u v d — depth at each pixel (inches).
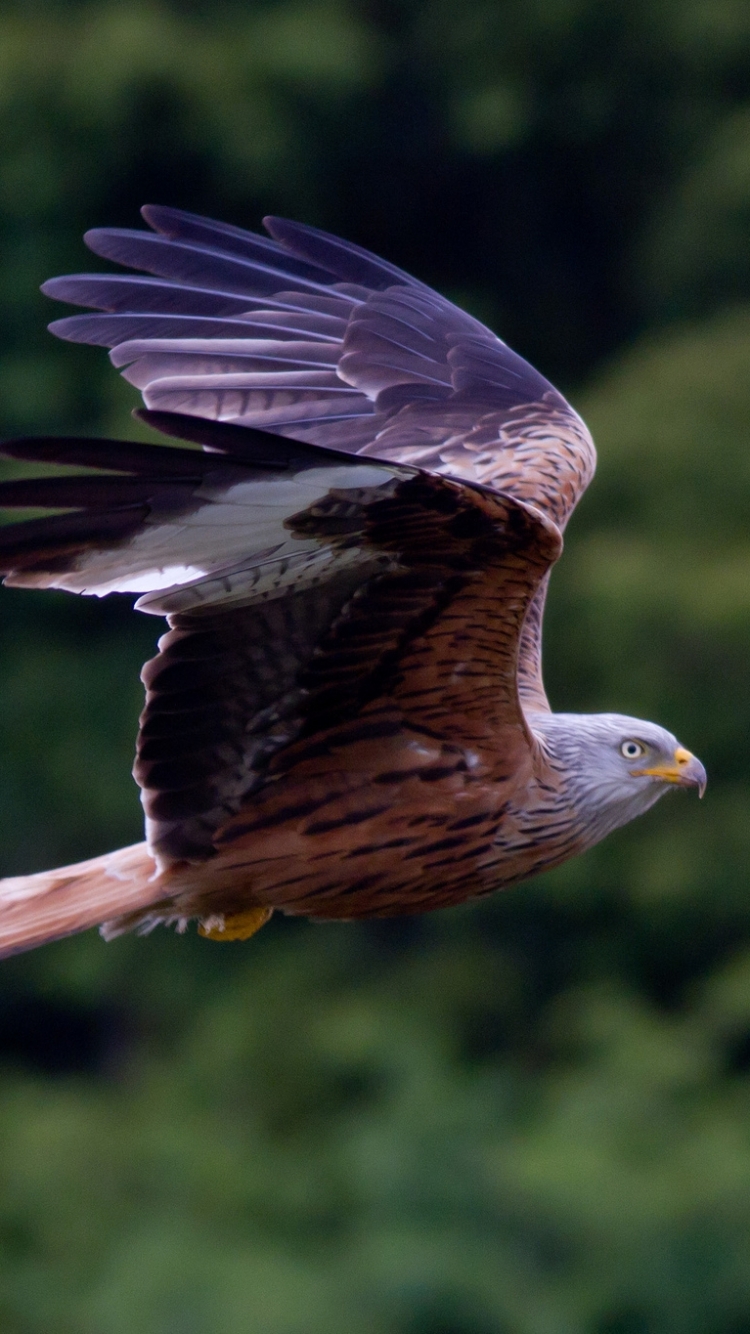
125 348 293.4
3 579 195.6
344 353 306.7
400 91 840.9
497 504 208.2
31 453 183.2
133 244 303.1
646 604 637.9
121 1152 642.8
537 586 223.6
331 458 195.9
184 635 222.2
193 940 746.8
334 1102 670.5
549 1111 618.2
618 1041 641.0
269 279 311.1
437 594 223.8
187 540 202.4
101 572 199.5
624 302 869.2
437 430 303.0
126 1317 563.8
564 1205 564.1
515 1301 544.7
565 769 262.5
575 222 898.1
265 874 245.6
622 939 708.7
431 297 326.6
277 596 218.8
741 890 663.8
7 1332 578.6
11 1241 616.1
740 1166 576.7
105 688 747.4
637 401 677.9
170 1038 733.9
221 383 296.8
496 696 239.9
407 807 245.8
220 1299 562.9
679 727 652.1
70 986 745.0
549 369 874.8
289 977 721.6
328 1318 542.6
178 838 240.8
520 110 822.5
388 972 726.5
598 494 666.2
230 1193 619.5
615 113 839.7
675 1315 545.6
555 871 681.6
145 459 189.9
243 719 233.5
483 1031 700.7
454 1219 571.8
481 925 731.4
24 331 746.2
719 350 686.5
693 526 657.6
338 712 236.7
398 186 866.8
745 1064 712.4
